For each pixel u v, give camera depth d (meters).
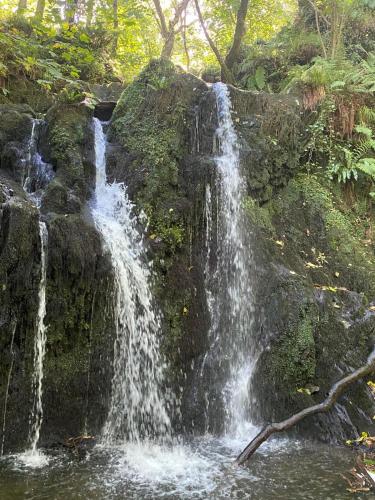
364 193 7.18
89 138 5.55
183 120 5.91
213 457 4.03
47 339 4.19
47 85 6.66
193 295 5.20
